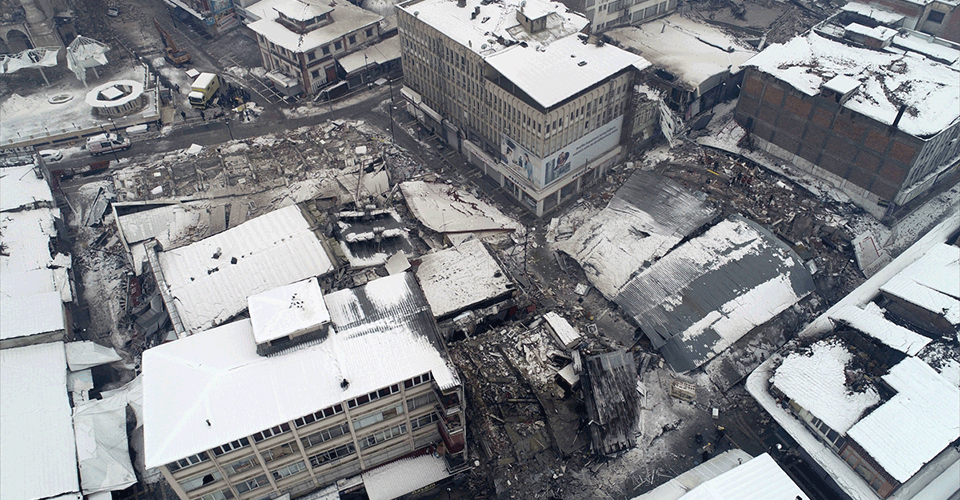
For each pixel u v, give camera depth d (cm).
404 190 9525
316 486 6347
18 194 9438
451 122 10975
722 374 7388
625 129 10169
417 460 6500
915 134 8406
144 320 8012
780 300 7938
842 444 6275
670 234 8606
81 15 15300
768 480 5638
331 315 6212
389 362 5784
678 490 5816
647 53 11988
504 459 6456
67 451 6481
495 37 9650
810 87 9450
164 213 9200
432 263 8300
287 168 10719
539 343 7419
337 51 12694
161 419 5378
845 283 8581
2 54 13675
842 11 12206
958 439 6309
